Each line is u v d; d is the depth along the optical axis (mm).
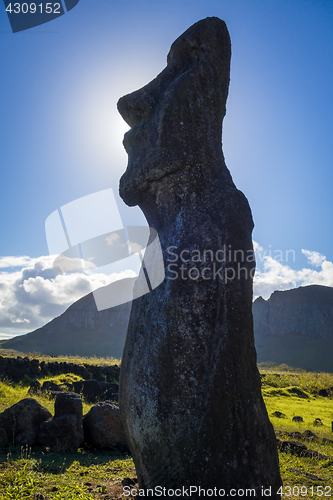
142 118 4250
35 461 5262
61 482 4418
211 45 4199
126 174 4191
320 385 23891
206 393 3219
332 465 6750
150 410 3303
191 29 4352
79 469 5191
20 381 14859
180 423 3197
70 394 6855
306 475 5867
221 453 3100
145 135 4125
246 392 3297
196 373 3285
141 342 3609
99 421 6746
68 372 17016
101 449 6664
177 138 3943
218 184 3904
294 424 12586
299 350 123688
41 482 4379
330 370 97938
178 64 4387
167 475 3176
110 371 18328
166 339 3426
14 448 6055
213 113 4098
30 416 6496
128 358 3709
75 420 6504
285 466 6301
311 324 142250
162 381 3326
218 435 3129
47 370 16391
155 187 4035
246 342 3426
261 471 3164
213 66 4164
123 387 3648
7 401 10117
